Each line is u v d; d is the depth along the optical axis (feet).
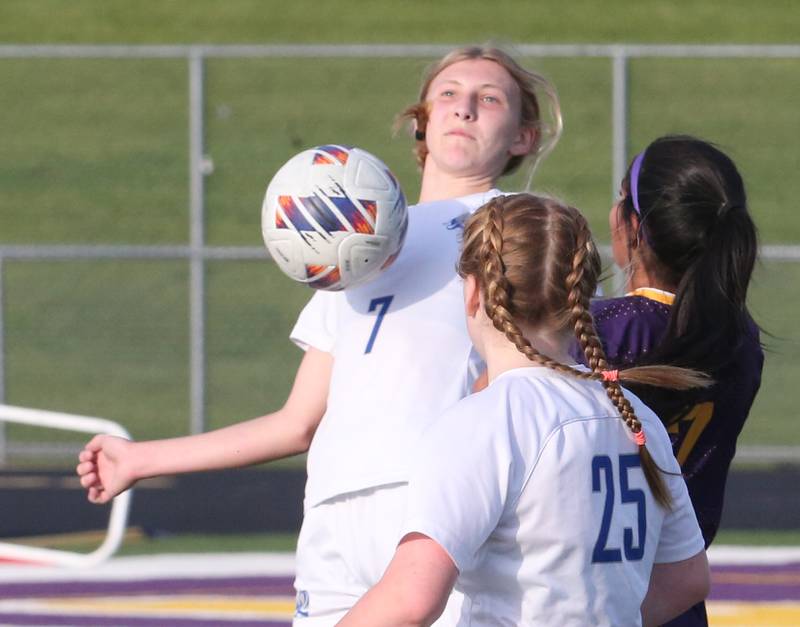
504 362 31.86
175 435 135.33
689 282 38.96
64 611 80.02
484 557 30.22
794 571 90.99
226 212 188.96
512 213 31.50
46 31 247.91
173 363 146.20
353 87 205.77
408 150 188.65
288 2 260.21
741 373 39.78
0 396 129.29
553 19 250.78
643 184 40.52
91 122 217.97
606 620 30.58
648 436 32.01
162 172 207.92
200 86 131.44
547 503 29.94
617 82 128.98
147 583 88.48
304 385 43.19
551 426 30.42
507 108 43.88
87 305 152.35
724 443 40.01
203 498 118.52
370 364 40.81
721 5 252.83
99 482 43.55
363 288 42.06
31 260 156.56
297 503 117.50
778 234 181.78
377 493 39.78
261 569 92.84
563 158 187.21
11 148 213.66
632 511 31.22
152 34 247.50
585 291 31.32
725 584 86.84
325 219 38.86
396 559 28.94
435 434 30.25
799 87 196.34
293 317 149.38
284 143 197.26
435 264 41.88
